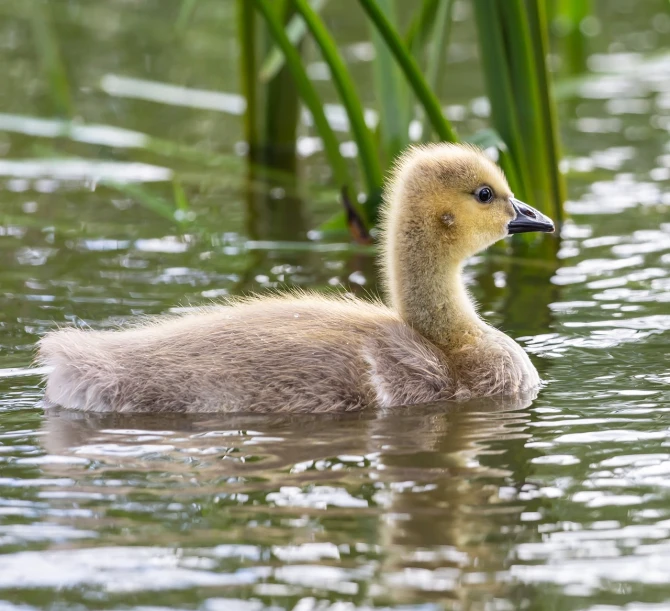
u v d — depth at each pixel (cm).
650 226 1831
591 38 3006
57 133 2355
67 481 985
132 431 1118
